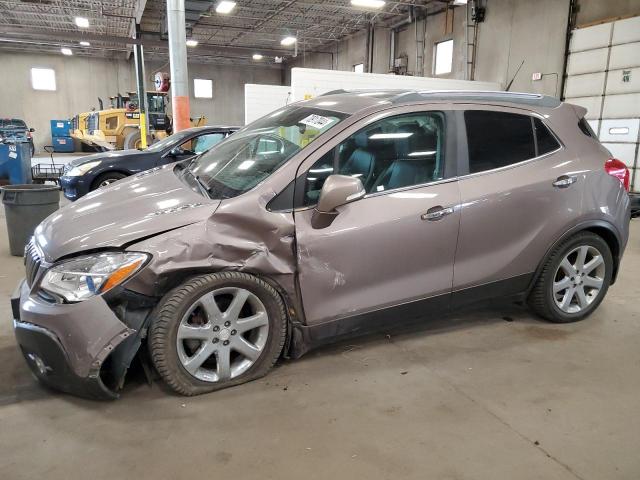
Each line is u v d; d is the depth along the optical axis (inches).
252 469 78.4
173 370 94.8
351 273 104.1
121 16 703.1
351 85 497.0
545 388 103.9
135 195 110.0
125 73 1045.2
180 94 368.2
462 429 89.4
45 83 990.4
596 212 126.5
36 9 675.4
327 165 102.9
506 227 117.3
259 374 104.3
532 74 486.3
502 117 119.7
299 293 102.2
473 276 116.9
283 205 98.9
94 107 1032.2
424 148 110.7
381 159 107.0
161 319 92.3
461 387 104.0
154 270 89.2
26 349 93.2
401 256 107.6
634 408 96.8
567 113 129.3
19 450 82.3
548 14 464.1
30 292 93.2
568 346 123.7
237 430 88.2
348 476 77.1
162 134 637.9
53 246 95.3
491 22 532.1
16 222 201.9
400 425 90.5
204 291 94.0
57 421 90.4
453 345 123.6
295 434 87.4
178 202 100.1
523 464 80.2
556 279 132.7
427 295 113.2
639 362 115.9
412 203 107.0
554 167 122.1
